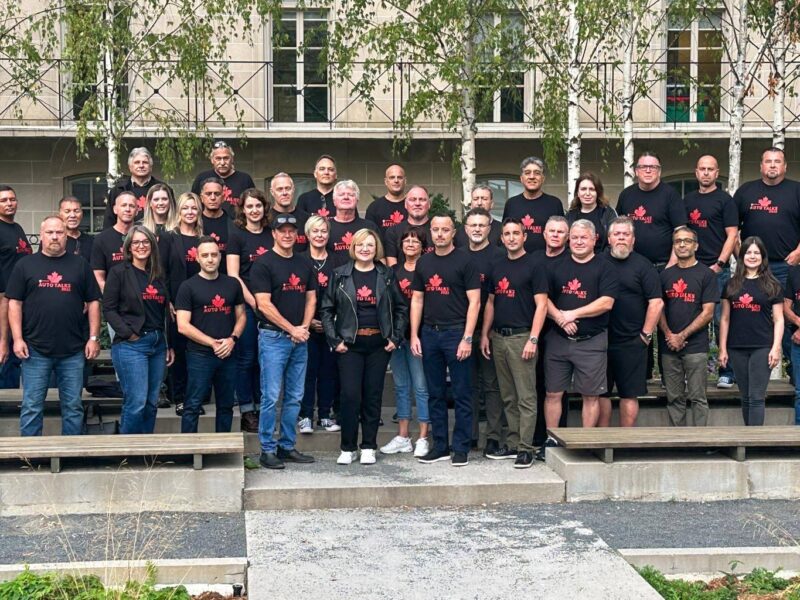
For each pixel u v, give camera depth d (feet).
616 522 25.43
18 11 52.08
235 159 60.80
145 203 32.32
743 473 27.84
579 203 31.99
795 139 61.05
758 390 30.73
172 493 26.00
